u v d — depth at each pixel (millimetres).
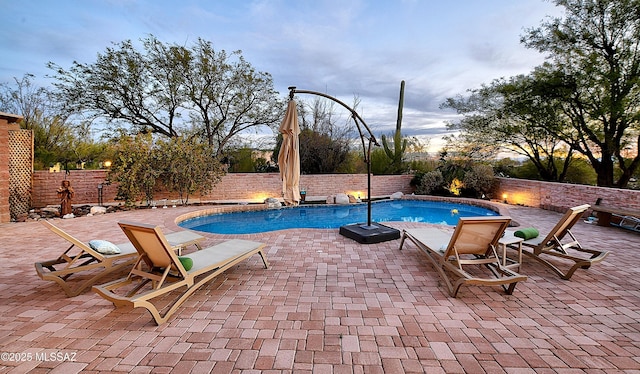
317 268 4484
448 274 4293
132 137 10531
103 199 11211
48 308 3225
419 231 5184
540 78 11047
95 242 3957
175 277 3291
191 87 14141
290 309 3209
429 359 2379
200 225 9312
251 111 15516
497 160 13914
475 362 2344
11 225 7477
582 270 4422
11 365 2285
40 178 9938
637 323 2953
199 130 15133
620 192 7566
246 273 4262
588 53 10164
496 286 3828
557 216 8867
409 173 15586
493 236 3801
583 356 2432
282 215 10898
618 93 9766
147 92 13766
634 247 5555
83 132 13828
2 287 3770
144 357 2391
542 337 2699
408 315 3084
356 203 12664
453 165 13703
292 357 2396
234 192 12891
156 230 2908
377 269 4449
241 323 2922
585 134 10875
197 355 2420
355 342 2607
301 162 15508
